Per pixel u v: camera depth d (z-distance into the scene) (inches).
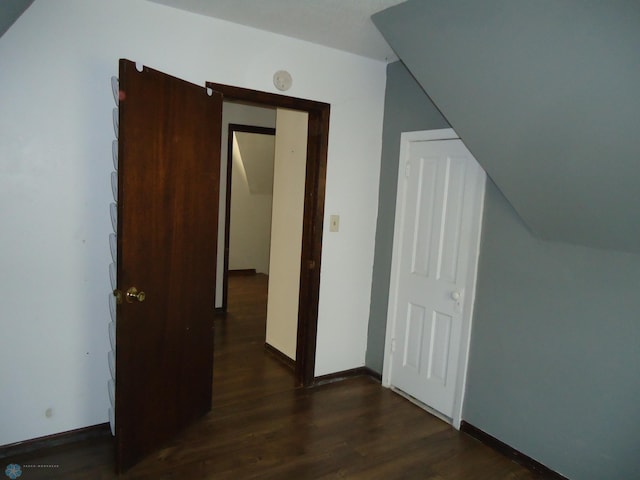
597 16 56.6
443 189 109.4
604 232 78.5
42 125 82.3
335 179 119.7
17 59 78.7
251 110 183.0
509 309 96.1
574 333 85.4
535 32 64.4
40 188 83.3
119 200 75.1
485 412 101.4
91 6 84.3
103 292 92.0
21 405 86.1
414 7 79.8
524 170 82.7
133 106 75.0
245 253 267.9
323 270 121.2
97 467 83.6
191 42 95.0
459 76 81.1
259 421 104.0
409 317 120.0
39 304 85.6
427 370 115.0
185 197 90.7
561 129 71.4
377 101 124.5
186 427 98.9
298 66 109.3
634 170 66.3
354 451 94.3
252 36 101.9
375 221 129.6
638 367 76.8
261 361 139.3
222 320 178.5
